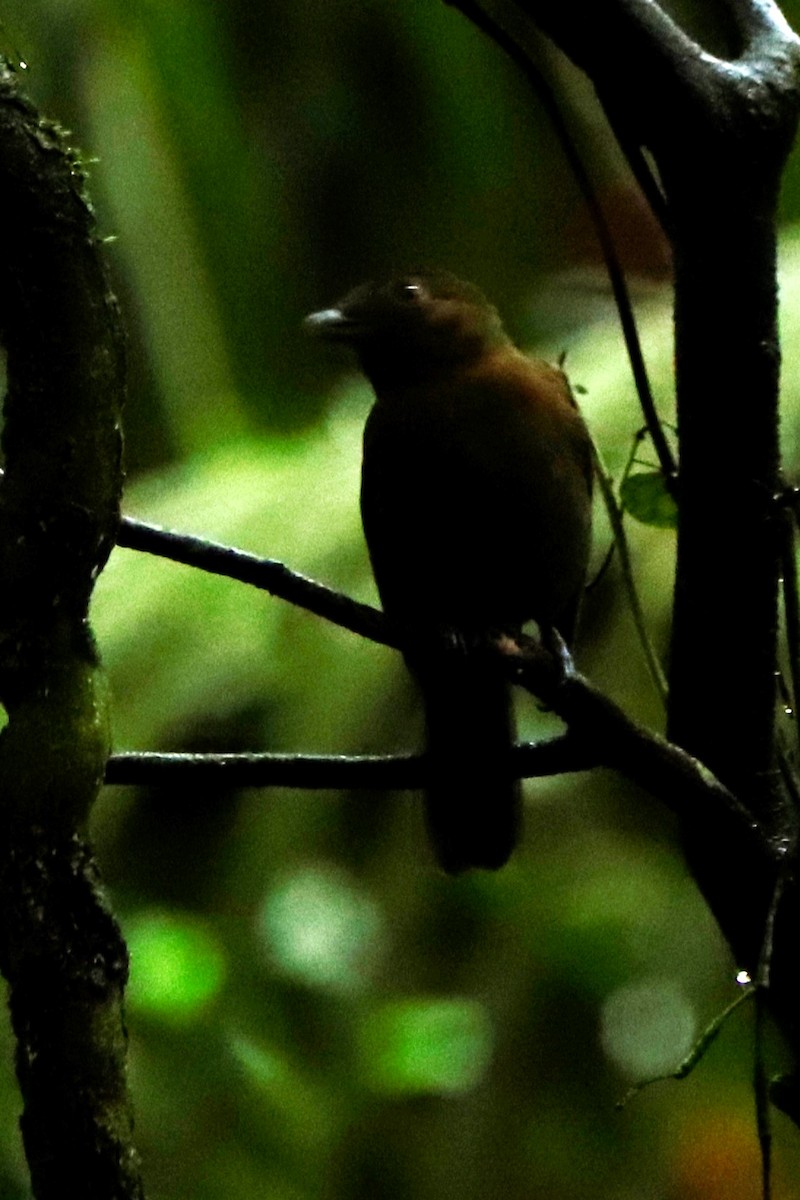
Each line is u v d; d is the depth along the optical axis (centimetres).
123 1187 339
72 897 348
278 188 1095
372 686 902
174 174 1029
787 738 515
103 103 1016
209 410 1020
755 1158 1110
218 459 1007
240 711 912
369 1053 1034
